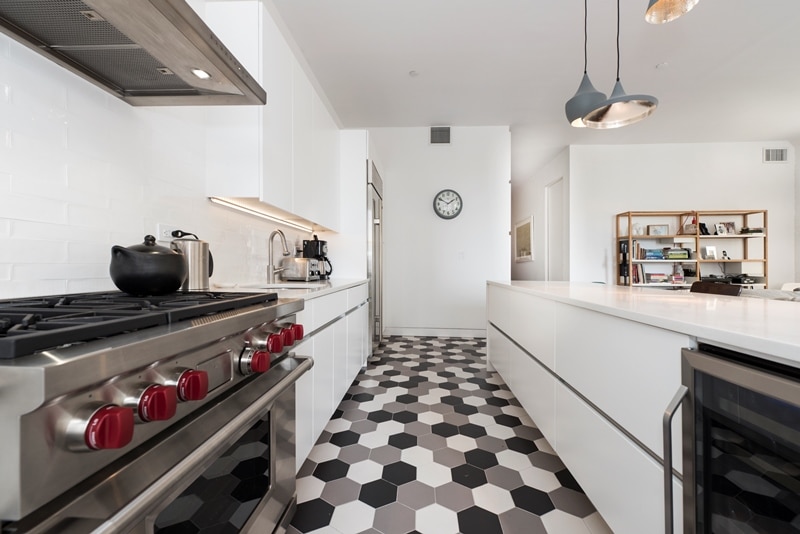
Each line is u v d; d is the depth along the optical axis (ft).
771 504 1.76
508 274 14.44
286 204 5.87
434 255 14.67
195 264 4.06
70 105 3.17
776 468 1.74
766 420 1.79
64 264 3.12
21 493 1.21
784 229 15.74
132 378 1.67
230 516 2.61
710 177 15.97
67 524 1.37
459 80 10.63
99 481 1.52
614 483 3.19
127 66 3.15
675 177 16.10
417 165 14.62
